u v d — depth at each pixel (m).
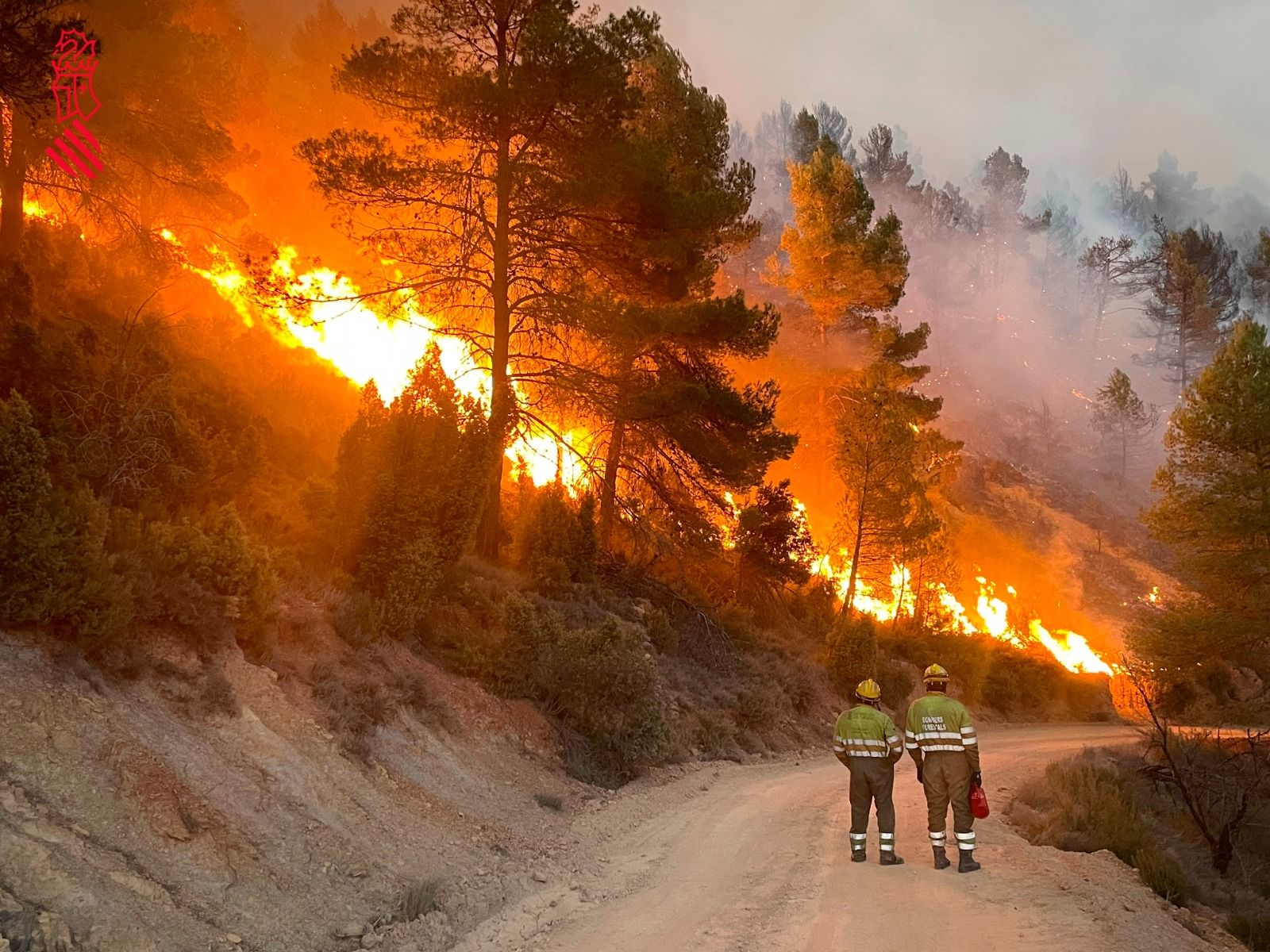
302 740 8.55
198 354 20.78
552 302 20.44
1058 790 14.67
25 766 5.91
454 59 19.94
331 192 19.38
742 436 24.94
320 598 11.31
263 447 14.34
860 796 9.26
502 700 13.10
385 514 12.74
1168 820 17.52
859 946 6.52
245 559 9.22
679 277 23.03
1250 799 19.16
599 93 18.81
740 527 31.00
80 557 7.34
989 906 7.56
